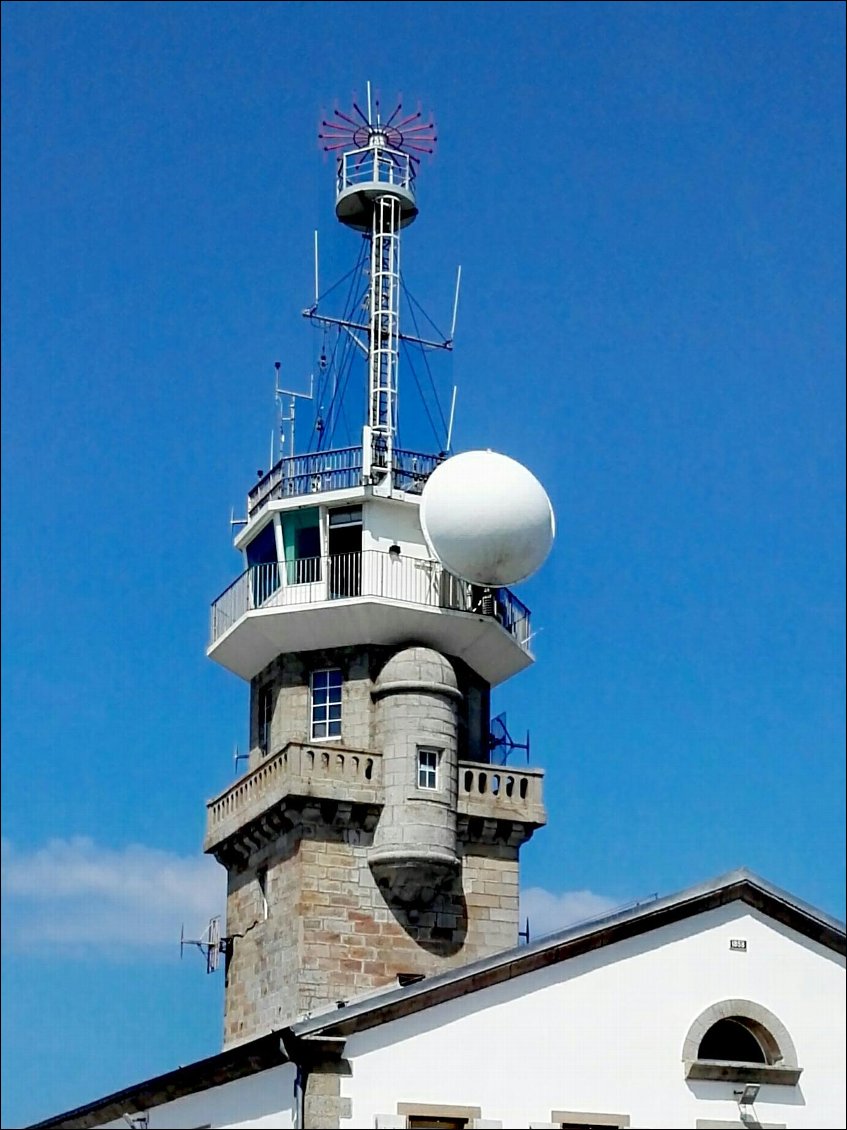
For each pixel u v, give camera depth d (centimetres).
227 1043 6306
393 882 6078
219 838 6456
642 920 4975
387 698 6225
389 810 6109
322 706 6338
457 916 6153
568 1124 4788
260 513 6500
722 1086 4938
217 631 6594
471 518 6197
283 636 6344
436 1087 4728
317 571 6375
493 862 6250
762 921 5100
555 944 4891
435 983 4784
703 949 5022
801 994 5059
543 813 6303
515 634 6525
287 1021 5944
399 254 6862
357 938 6022
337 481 6425
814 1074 5006
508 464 6325
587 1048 4856
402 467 6494
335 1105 4656
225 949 6450
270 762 6200
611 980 4928
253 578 6481
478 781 6262
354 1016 4709
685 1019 4947
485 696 6550
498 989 4847
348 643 6325
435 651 6309
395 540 6400
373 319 6738
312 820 6088
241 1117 5044
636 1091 4862
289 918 6047
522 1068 4797
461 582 6372
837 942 5119
